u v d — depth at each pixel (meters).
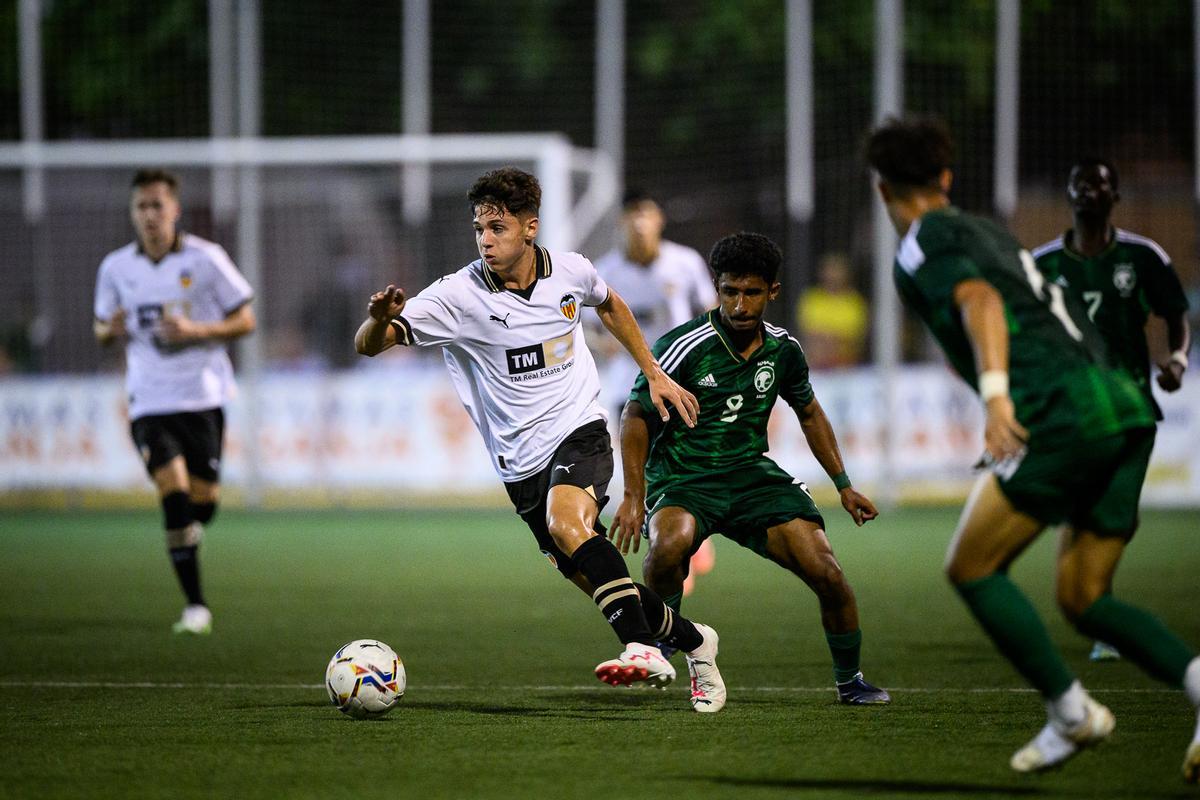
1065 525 15.23
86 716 19.19
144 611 32.16
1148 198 62.00
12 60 69.25
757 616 30.53
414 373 60.06
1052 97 64.62
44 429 61.50
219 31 65.44
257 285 62.41
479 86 72.69
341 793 14.48
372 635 28.00
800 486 20.12
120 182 65.00
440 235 65.62
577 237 66.06
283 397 60.94
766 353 20.06
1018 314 14.45
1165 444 57.38
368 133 71.62
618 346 35.53
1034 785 14.65
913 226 14.91
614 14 67.31
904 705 19.72
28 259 65.00
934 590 34.81
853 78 65.50
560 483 19.06
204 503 29.88
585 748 16.67
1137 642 14.59
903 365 61.03
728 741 17.05
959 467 58.38
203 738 17.47
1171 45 64.31
